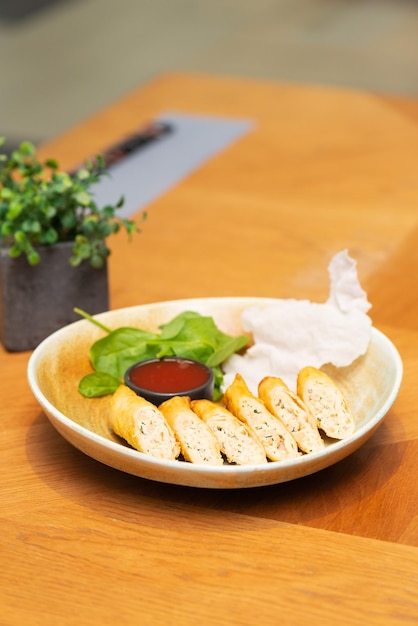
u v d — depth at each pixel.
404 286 1.21
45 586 0.82
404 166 1.53
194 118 1.70
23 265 1.06
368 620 0.79
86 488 0.91
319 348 0.99
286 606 0.80
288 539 0.85
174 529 0.87
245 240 1.32
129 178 1.48
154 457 0.85
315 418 0.92
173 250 1.29
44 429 0.98
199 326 1.02
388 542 0.85
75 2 5.05
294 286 1.21
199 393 0.96
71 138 1.62
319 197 1.43
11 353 1.09
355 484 0.91
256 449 0.88
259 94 1.83
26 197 1.05
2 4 4.95
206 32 4.52
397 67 4.00
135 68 3.99
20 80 3.84
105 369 1.00
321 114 1.73
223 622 0.79
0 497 0.90
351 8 4.94
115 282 1.22
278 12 4.87
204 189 1.45
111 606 0.80
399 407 1.00
